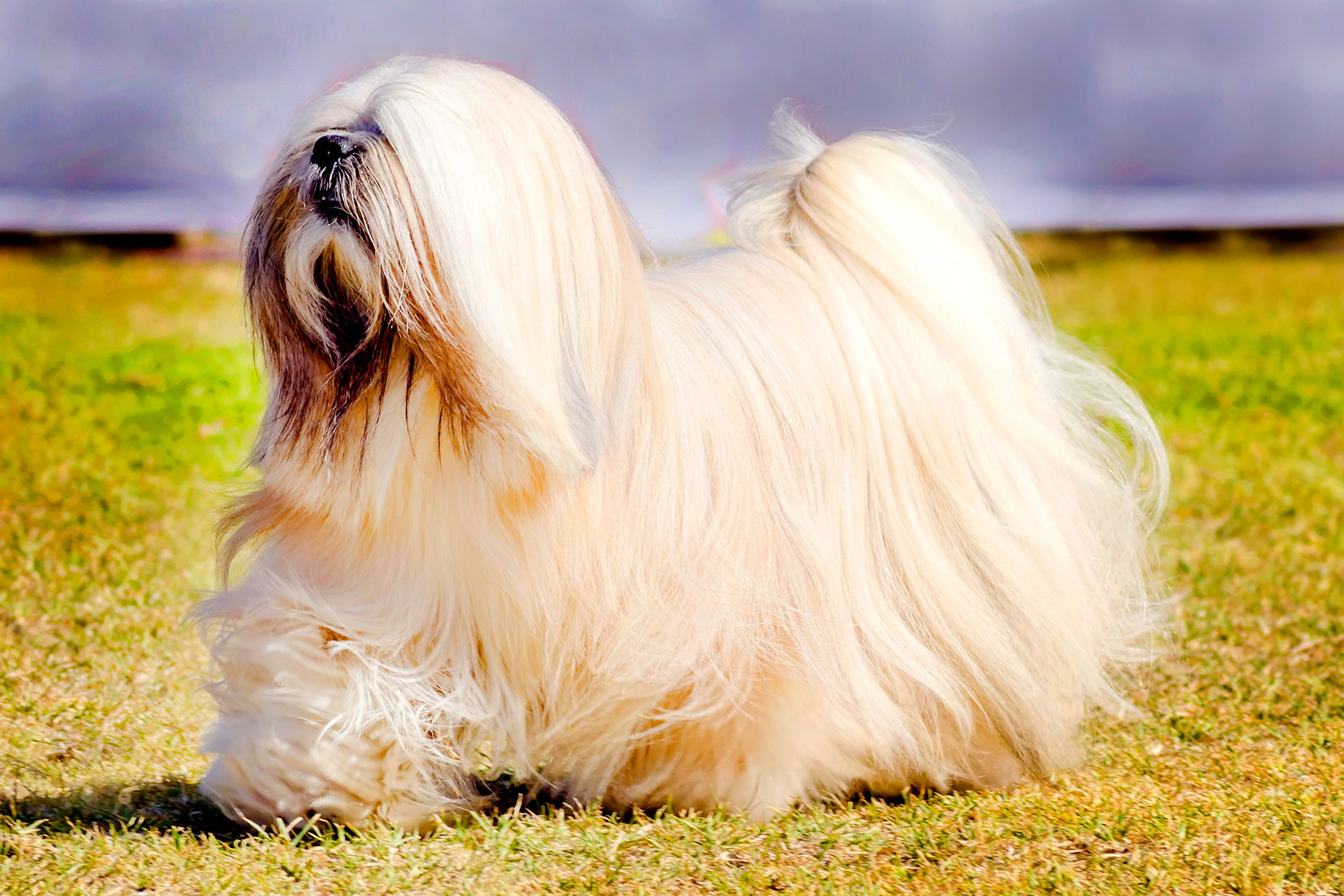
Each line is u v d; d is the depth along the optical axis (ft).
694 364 13.53
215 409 32.55
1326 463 30.68
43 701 16.93
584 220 12.05
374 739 12.50
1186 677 18.47
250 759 12.51
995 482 14.25
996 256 16.37
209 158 67.10
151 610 20.34
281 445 12.73
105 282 55.98
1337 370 41.11
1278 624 20.44
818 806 13.62
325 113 12.30
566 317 11.86
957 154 16.42
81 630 19.39
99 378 35.60
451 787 13.35
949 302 14.53
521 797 14.14
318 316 12.21
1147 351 44.24
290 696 12.40
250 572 13.20
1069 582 14.49
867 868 12.39
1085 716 15.76
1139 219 78.33
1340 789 14.25
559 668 12.78
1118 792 14.21
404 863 12.34
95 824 13.44
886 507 13.91
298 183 12.04
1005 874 12.21
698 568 12.93
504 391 11.46
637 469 12.76
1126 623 16.22
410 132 11.41
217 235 65.92
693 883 12.16
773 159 16.58
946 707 13.87
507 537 12.19
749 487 13.34
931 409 14.08
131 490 26.45
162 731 16.22
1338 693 17.70
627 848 12.82
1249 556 23.99
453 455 11.99
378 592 12.56
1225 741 16.16
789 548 13.35
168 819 13.69
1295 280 63.77
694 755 13.39
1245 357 43.24
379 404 12.10
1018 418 14.57
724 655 12.97
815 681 13.32
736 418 13.50
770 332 14.02
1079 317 53.06
